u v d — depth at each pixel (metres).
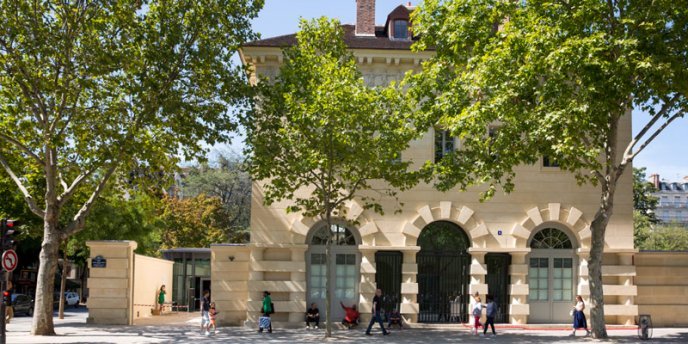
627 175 30.02
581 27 22.50
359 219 29.42
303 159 24.81
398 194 29.62
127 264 29.97
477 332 26.16
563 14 22.67
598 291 23.52
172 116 25.27
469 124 22.95
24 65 23.73
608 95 21.69
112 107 24.95
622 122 29.98
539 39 21.86
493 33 24.77
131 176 29.70
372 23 32.19
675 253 29.81
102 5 24.19
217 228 61.41
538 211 29.69
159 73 24.84
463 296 29.81
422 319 29.66
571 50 21.00
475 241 29.52
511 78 22.69
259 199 29.36
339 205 27.44
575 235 29.94
